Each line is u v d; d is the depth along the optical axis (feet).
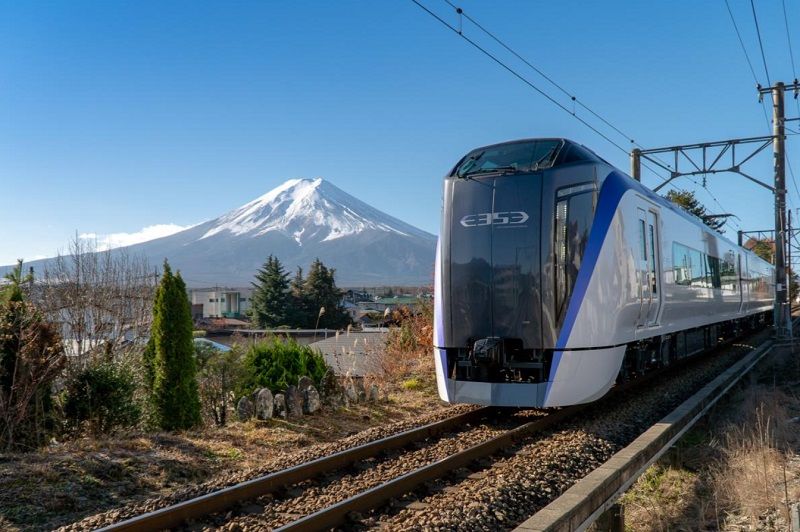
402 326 57.82
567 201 29.09
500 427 29.35
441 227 31.37
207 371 36.42
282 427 30.73
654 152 68.95
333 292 198.39
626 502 23.58
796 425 31.53
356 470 22.80
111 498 20.68
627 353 34.35
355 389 38.04
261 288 191.31
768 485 22.15
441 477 21.59
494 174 30.42
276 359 39.04
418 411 35.83
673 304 40.19
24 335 27.02
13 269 32.94
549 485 20.72
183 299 31.89
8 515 18.53
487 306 29.22
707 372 47.83
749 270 75.82
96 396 29.04
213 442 27.58
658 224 37.50
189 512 17.78
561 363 27.96
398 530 16.62
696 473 26.11
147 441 26.78
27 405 26.99
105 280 71.72
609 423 29.27
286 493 20.25
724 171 66.85
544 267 28.45
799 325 97.55
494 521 17.54
